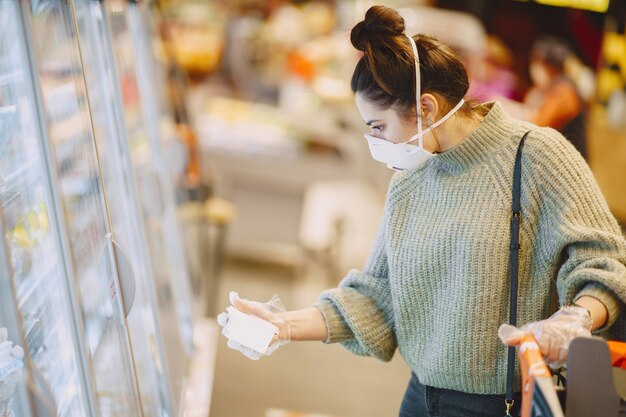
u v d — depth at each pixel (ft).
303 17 26.12
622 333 6.06
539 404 4.72
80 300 6.27
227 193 21.99
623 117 20.56
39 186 6.09
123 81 10.57
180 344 11.66
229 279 18.92
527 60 20.76
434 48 6.08
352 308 6.80
